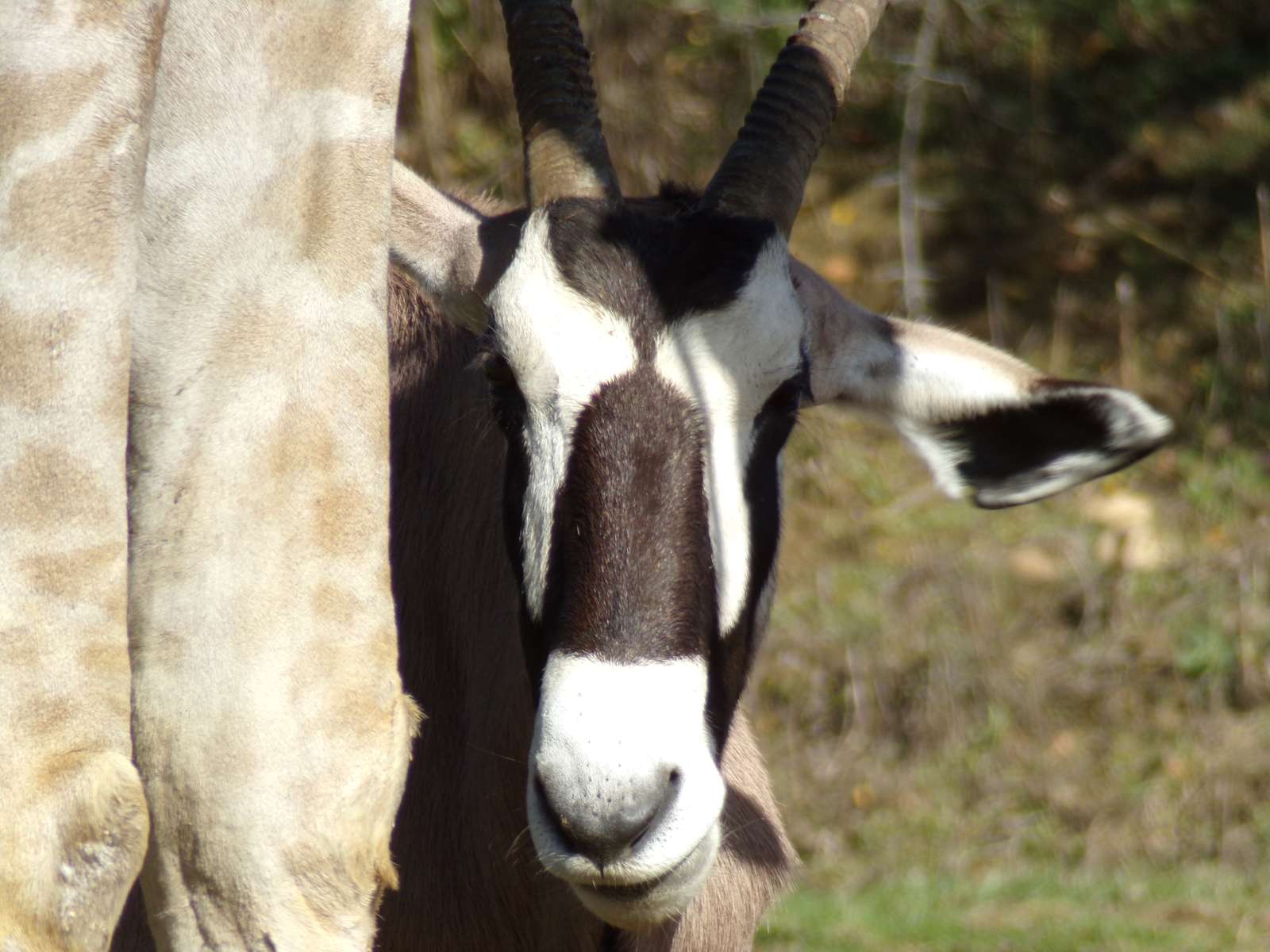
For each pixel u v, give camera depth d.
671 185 11.99
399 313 13.32
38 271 7.02
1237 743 27.50
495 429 12.06
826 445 34.34
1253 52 40.66
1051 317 37.22
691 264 10.39
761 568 10.73
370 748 7.77
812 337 12.17
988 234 38.78
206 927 7.64
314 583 7.80
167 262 8.05
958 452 13.19
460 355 12.62
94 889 6.85
